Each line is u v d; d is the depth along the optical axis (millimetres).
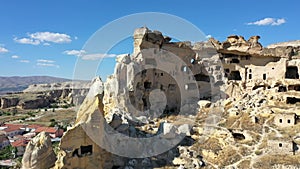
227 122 51312
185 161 39594
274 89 60938
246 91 65562
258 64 70500
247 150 40969
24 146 81438
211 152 41469
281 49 68188
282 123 46781
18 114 161000
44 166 32438
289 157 37750
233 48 72062
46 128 102750
